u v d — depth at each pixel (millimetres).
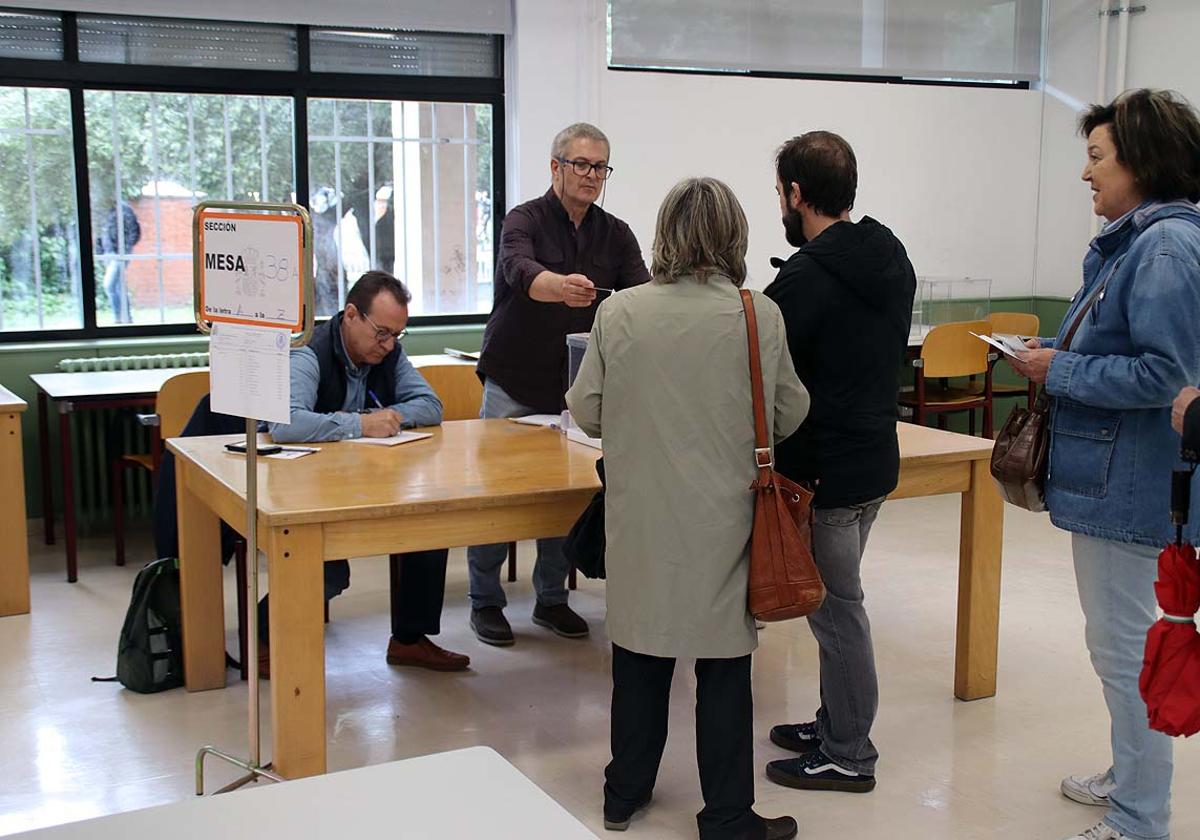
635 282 3633
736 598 2307
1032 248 7359
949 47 6844
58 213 5172
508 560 4555
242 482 2646
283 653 2406
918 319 7016
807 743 2980
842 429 2529
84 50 5082
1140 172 2242
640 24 5992
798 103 6469
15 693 3285
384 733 3053
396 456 2961
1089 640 2424
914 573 4555
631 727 2502
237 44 5332
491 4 5672
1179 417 1918
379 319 3256
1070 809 2672
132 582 4371
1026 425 2447
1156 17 6688
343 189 5691
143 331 5359
